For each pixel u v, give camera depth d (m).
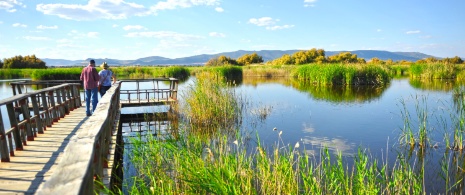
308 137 9.66
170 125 10.88
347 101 17.72
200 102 11.71
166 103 13.69
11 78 43.19
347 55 72.00
